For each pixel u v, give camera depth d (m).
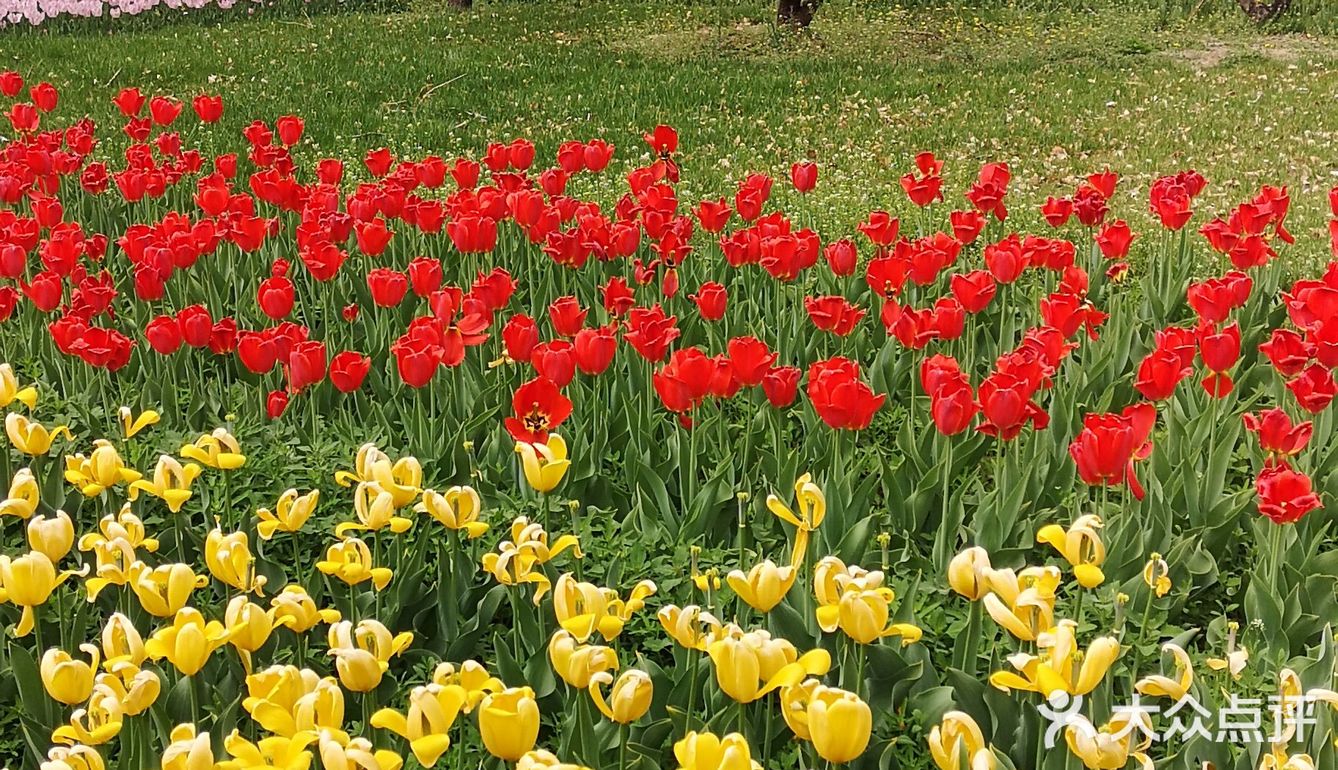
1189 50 20.70
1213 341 5.43
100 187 9.59
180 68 19.45
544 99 17.28
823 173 13.30
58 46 21.23
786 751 4.16
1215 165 13.38
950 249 7.91
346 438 6.39
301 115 16.34
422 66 19.16
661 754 4.17
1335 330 5.60
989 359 7.52
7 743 4.37
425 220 8.26
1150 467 5.51
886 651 4.23
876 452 6.44
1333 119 15.34
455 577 4.94
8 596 3.83
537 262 8.76
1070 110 16.20
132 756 3.78
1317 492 5.83
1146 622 4.61
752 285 8.20
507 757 3.09
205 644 3.49
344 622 3.52
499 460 6.15
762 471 6.00
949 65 19.53
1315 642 4.89
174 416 6.68
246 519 5.23
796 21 21.58
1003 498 5.62
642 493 5.68
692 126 15.71
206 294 8.61
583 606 3.56
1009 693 4.08
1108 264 8.89
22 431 4.77
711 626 3.49
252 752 2.93
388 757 2.96
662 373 5.44
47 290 6.86
